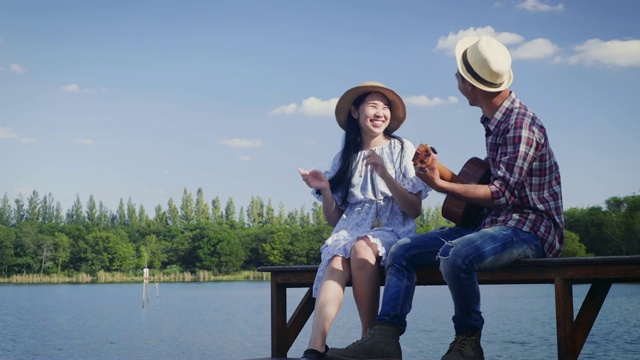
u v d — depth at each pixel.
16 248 145.50
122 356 30.45
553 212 3.53
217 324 47.47
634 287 100.88
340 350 3.41
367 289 3.65
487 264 3.35
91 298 90.62
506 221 3.51
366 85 4.27
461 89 3.76
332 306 3.57
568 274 3.37
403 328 3.50
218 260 150.75
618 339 29.70
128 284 139.38
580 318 3.59
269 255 148.38
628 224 111.94
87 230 159.38
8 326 49.34
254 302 76.25
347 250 3.72
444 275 3.36
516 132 3.48
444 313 51.19
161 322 50.47
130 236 160.38
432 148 3.47
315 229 149.75
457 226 3.71
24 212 182.62
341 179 4.32
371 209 4.17
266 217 185.00
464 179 3.67
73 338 39.81
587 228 114.69
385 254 3.74
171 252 153.88
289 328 4.26
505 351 26.53
